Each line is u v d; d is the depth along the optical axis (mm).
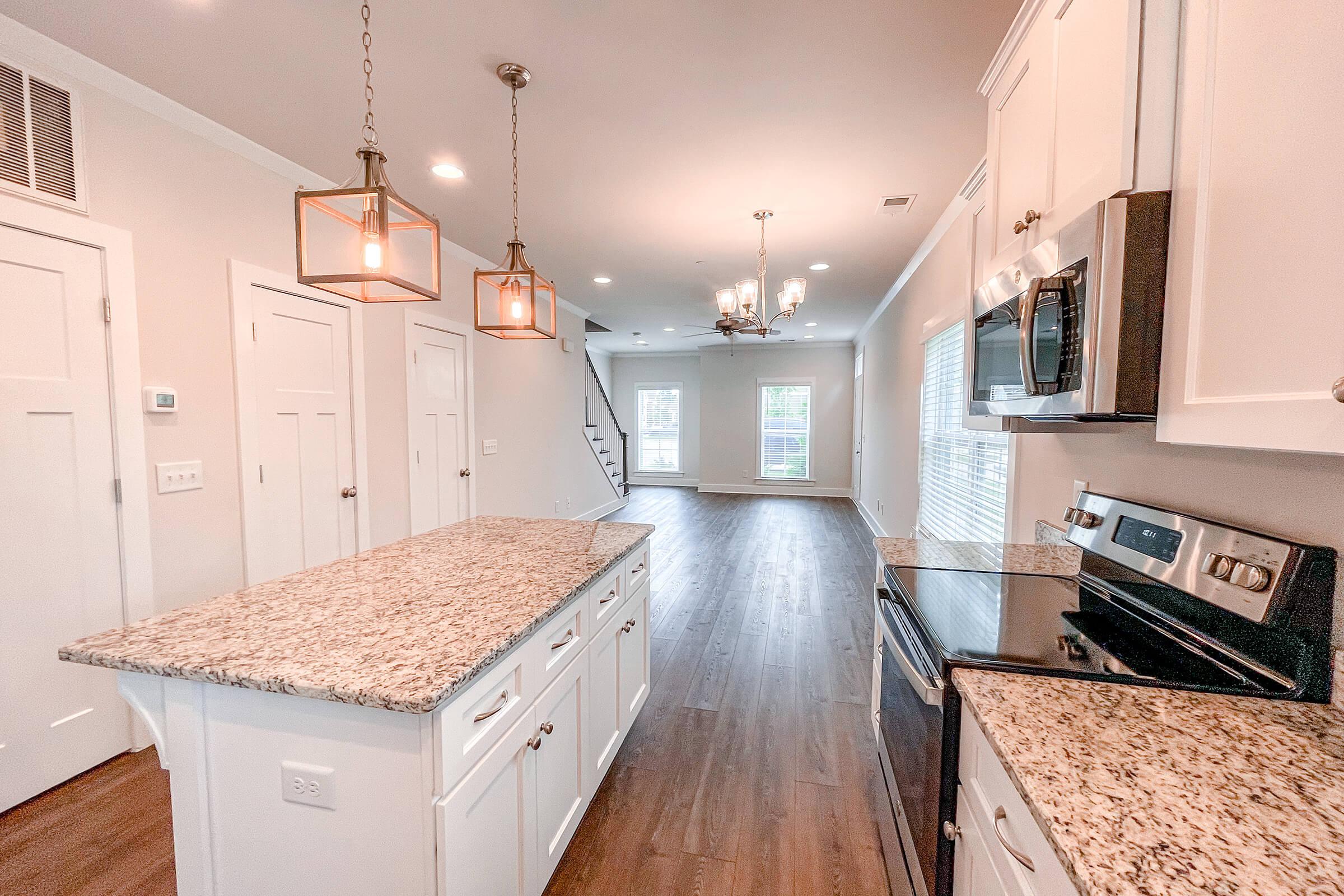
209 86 2057
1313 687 938
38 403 1835
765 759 2164
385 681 979
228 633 1200
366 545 3184
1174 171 932
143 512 2113
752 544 5785
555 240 3834
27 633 1837
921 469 4117
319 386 2895
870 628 3525
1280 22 708
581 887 1566
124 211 2049
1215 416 827
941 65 1915
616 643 1952
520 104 2162
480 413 4426
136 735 2133
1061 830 639
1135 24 940
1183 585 1132
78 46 1833
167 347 2197
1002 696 972
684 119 2262
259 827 1078
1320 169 646
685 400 10398
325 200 1436
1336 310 624
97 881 1547
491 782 1142
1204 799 691
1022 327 1178
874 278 4875
